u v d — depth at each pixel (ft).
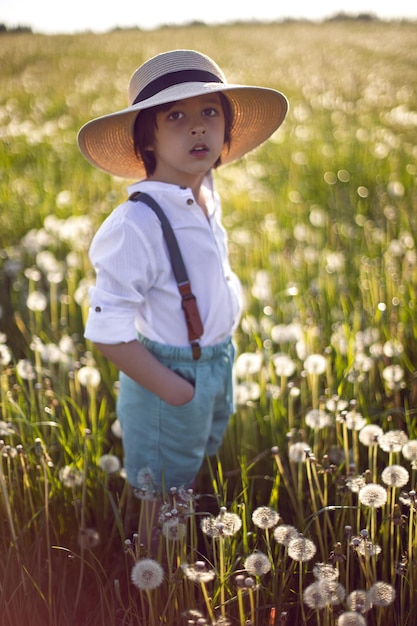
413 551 6.61
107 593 7.08
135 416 7.48
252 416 9.16
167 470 7.55
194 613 5.63
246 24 124.77
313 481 8.00
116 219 6.84
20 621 6.48
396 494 7.79
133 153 7.77
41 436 8.43
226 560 6.51
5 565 6.86
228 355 7.67
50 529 7.55
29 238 15.55
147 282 6.89
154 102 6.49
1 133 31.89
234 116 8.05
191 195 7.01
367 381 10.19
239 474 8.65
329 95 46.80
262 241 16.75
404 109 38.63
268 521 5.92
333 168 25.64
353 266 14.96
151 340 7.20
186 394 7.08
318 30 108.78
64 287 14.44
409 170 23.48
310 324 10.92
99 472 8.25
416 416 9.45
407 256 13.71
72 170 24.97
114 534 7.91
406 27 105.50
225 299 7.42
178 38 95.35
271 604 6.43
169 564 6.21
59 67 65.21
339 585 5.54
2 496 7.43
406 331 10.96
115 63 68.69
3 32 85.56
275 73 60.54
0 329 12.78
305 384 9.89
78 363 9.50
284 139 32.37
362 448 8.74
